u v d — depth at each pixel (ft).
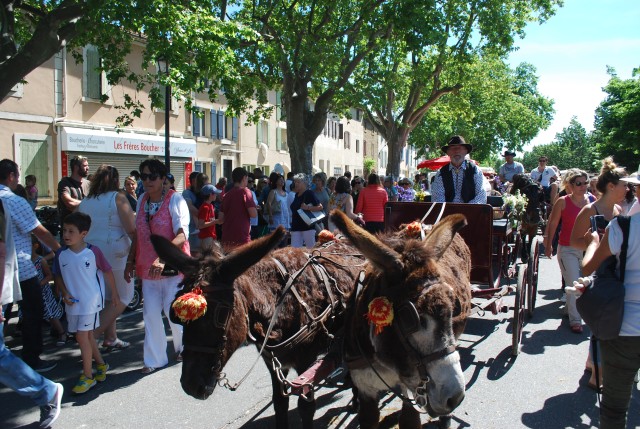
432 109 102.47
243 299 10.23
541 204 37.93
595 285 10.78
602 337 10.48
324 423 14.39
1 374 13.28
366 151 186.60
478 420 14.44
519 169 50.60
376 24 54.95
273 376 11.85
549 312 25.57
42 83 60.18
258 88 59.47
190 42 30.86
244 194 27.14
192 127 85.92
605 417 10.94
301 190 31.96
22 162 58.65
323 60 53.01
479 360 18.90
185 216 18.10
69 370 18.60
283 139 121.49
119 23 30.81
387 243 10.20
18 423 14.69
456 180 20.85
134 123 73.31
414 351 8.75
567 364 18.57
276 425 12.17
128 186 34.94
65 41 35.06
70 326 16.55
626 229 10.48
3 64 30.58
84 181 29.96
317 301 11.89
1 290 13.70
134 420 14.75
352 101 57.57
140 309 27.12
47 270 21.24
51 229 33.71
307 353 11.91
